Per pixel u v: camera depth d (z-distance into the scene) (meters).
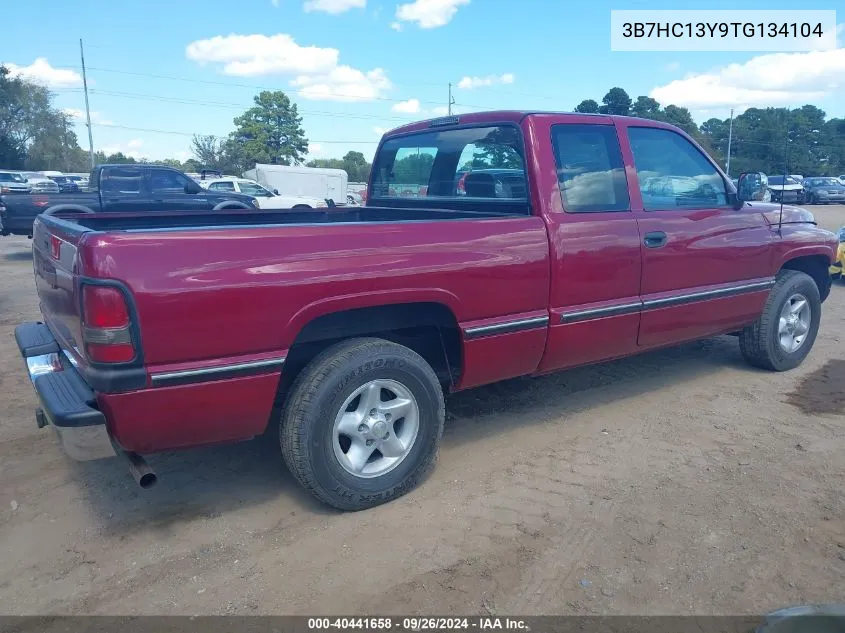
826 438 4.33
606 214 4.19
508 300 3.78
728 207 5.02
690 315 4.74
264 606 2.76
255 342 3.02
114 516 3.44
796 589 2.84
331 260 3.17
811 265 5.93
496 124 4.25
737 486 3.71
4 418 4.72
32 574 2.98
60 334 3.45
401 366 3.44
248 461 4.05
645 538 3.21
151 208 13.09
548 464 3.99
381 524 3.35
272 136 56.25
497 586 2.87
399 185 5.30
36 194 12.68
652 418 4.69
